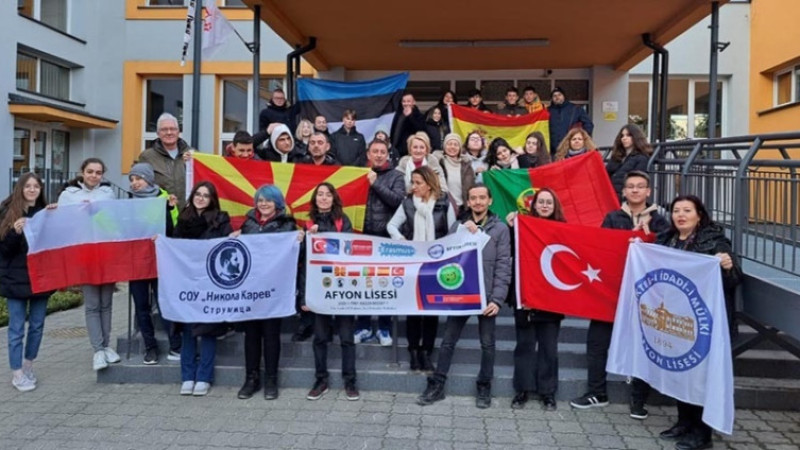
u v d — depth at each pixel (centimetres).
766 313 459
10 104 1392
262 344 548
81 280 551
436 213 548
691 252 445
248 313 523
